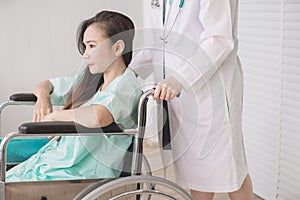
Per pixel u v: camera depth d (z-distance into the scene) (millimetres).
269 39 2631
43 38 3391
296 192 2512
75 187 1756
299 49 2418
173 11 1871
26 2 3314
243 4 2826
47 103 2061
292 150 2523
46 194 1747
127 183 1702
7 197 1722
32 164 1952
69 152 1898
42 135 1670
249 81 2838
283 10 2494
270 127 2680
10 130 3426
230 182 1928
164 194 1799
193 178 1970
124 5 3531
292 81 2488
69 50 3449
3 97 3389
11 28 3320
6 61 3354
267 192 2746
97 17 1832
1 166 1701
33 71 3414
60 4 3381
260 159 2791
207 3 1733
